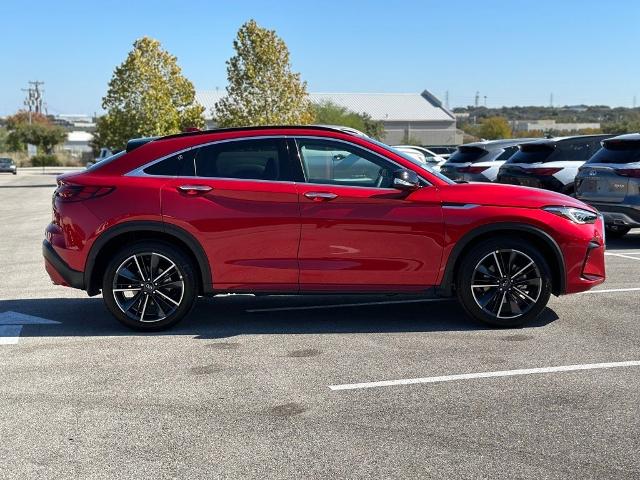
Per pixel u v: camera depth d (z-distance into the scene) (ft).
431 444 13.20
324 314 23.30
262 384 16.55
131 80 128.77
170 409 15.07
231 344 19.88
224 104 127.65
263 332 21.11
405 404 15.19
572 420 14.20
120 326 22.02
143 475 12.15
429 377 16.87
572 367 17.46
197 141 21.13
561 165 43.11
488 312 21.04
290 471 12.20
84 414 14.84
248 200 20.59
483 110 538.06
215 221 20.56
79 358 18.70
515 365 17.67
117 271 20.88
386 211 20.58
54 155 280.31
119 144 131.03
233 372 17.43
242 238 20.62
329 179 20.84
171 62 133.49
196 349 19.43
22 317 23.24
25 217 62.85
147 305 21.11
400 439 13.43
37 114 412.98
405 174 20.17
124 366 17.98
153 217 20.58
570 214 21.06
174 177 20.86
